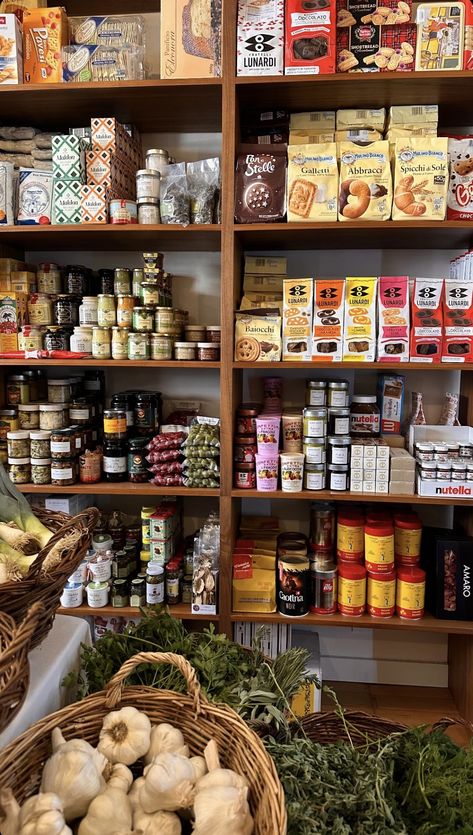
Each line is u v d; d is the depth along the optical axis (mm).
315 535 1986
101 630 2002
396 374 2121
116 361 1882
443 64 1694
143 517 2043
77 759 812
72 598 1964
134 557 2084
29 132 2002
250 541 2057
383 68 1710
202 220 1849
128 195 2012
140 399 2064
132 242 2074
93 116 2031
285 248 2150
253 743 878
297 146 1755
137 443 2008
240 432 1925
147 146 2211
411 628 1882
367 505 2154
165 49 1769
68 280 2055
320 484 1909
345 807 950
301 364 1826
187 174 1893
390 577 1907
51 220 1888
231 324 1830
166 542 2002
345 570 1929
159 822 813
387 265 2164
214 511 2289
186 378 2271
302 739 1087
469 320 1795
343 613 1937
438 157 1715
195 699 959
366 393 2217
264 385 2152
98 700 969
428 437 1995
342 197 1751
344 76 1696
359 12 1712
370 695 2205
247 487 1922
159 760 842
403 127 1832
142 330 1912
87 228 1828
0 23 1792
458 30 1686
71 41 1890
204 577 1904
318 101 1880
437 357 1804
